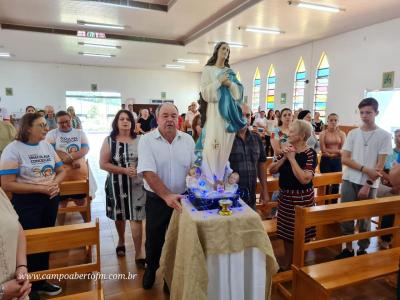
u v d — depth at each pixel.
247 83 11.80
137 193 2.39
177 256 1.55
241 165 1.99
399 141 3.04
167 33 8.03
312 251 2.77
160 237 2.03
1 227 1.08
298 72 9.05
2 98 12.36
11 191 1.87
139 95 14.34
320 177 2.84
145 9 5.95
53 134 3.00
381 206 2.08
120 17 6.53
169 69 14.41
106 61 12.20
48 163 2.00
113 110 14.09
